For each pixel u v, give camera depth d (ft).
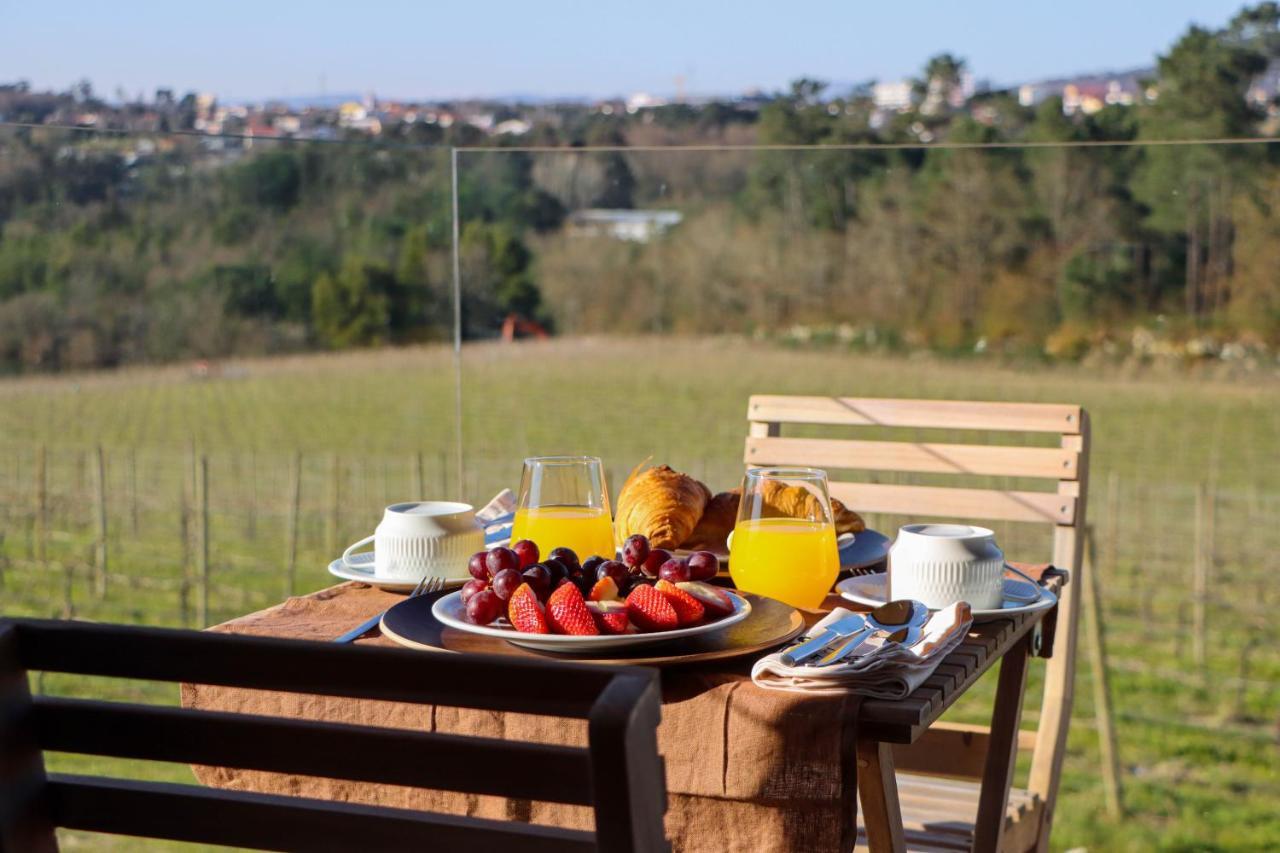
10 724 2.01
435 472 36.24
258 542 27.17
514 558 3.33
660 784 1.80
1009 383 54.54
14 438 32.68
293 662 1.96
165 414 40.19
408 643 3.14
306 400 48.65
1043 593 3.74
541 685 1.86
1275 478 41.52
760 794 2.78
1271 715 14.06
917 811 4.71
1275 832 9.35
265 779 3.33
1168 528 28.27
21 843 2.02
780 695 2.80
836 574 3.77
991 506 5.11
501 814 3.18
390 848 1.97
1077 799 10.22
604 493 4.00
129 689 13.24
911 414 5.29
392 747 1.96
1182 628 19.94
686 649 3.06
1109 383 52.24
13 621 2.04
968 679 3.08
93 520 25.35
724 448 47.85
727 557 4.27
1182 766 11.55
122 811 2.06
